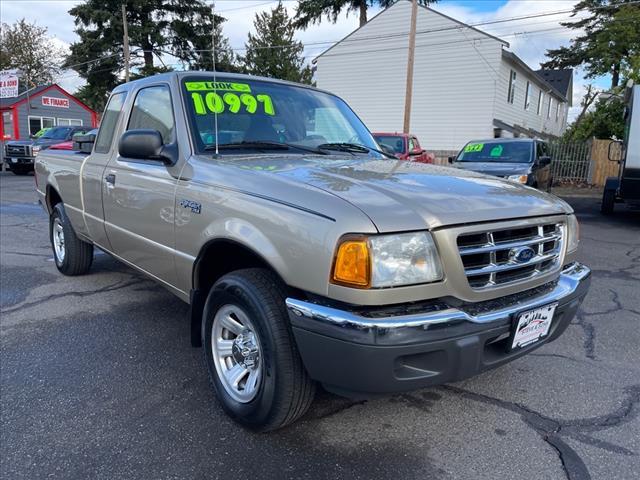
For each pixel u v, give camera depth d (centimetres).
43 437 261
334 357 211
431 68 2452
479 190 258
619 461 249
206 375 332
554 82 4122
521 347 246
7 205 1148
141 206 344
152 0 3416
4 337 390
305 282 219
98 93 3678
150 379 326
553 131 3744
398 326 204
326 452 252
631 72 2058
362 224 206
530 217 250
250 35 3569
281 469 238
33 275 561
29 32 4962
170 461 243
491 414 290
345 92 2716
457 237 219
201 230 280
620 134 2056
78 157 472
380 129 2639
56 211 543
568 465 245
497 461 248
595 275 612
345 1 3203
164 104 348
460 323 215
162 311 451
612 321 449
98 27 3491
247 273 257
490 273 231
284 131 355
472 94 2366
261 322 241
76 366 342
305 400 245
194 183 292
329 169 279
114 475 233
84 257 539
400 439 264
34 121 2986
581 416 290
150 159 317
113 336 394
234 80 364
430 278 213
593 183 1898
